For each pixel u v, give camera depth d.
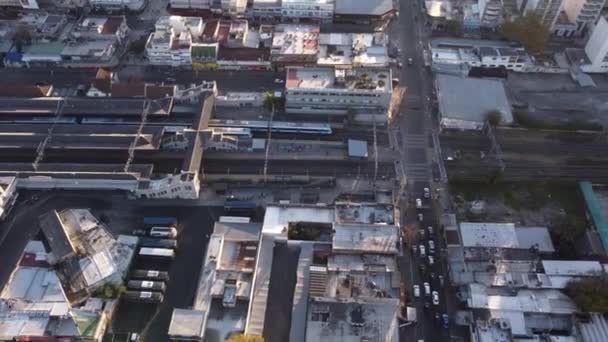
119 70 190.50
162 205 148.62
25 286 125.06
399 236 131.25
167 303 127.62
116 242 134.38
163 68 191.50
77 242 133.50
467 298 124.62
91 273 127.12
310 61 187.00
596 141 166.12
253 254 132.88
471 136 167.88
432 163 159.75
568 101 180.75
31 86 173.50
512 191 152.25
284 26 199.75
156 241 136.75
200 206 148.50
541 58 196.38
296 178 153.62
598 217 141.12
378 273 125.88
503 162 159.25
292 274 129.38
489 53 189.50
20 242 140.00
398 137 167.88
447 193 151.62
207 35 192.75
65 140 157.50
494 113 165.88
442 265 134.62
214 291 122.94
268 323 120.69
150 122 169.12
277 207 140.38
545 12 196.50
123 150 156.38
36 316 119.00
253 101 176.25
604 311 118.81
